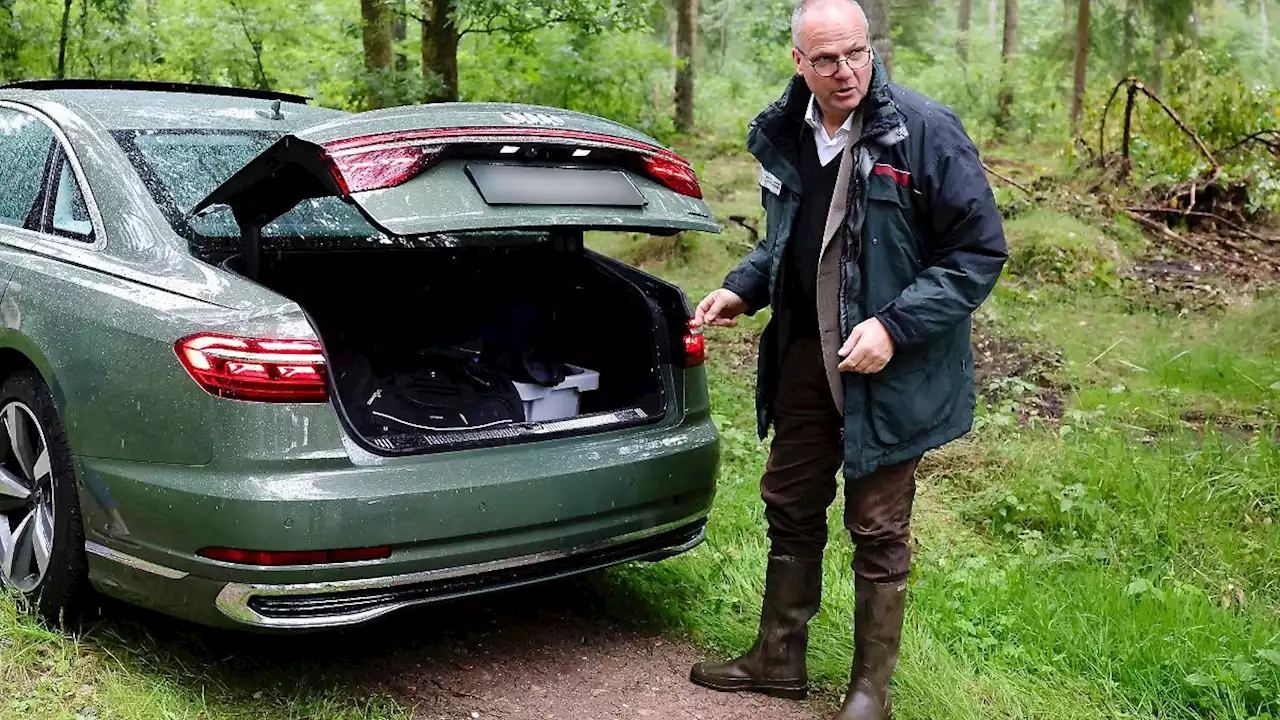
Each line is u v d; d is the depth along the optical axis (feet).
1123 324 23.99
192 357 8.87
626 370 11.31
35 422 10.44
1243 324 22.84
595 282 11.67
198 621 9.23
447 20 31.04
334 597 8.89
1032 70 69.72
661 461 10.41
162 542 9.11
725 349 22.08
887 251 8.82
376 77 31.83
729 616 11.78
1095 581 12.14
